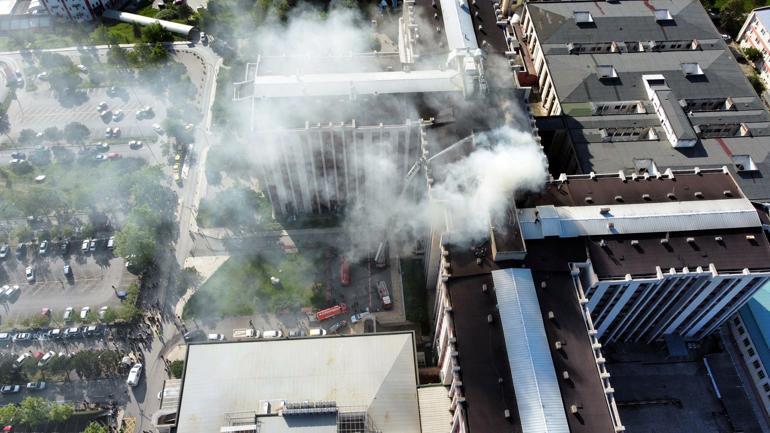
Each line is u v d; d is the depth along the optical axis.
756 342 137.50
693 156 161.38
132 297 152.50
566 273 116.62
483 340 107.19
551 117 171.12
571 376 103.62
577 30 197.12
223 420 113.56
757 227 123.31
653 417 134.62
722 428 133.50
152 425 132.75
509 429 98.19
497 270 114.62
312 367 120.94
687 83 182.25
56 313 152.62
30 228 170.00
